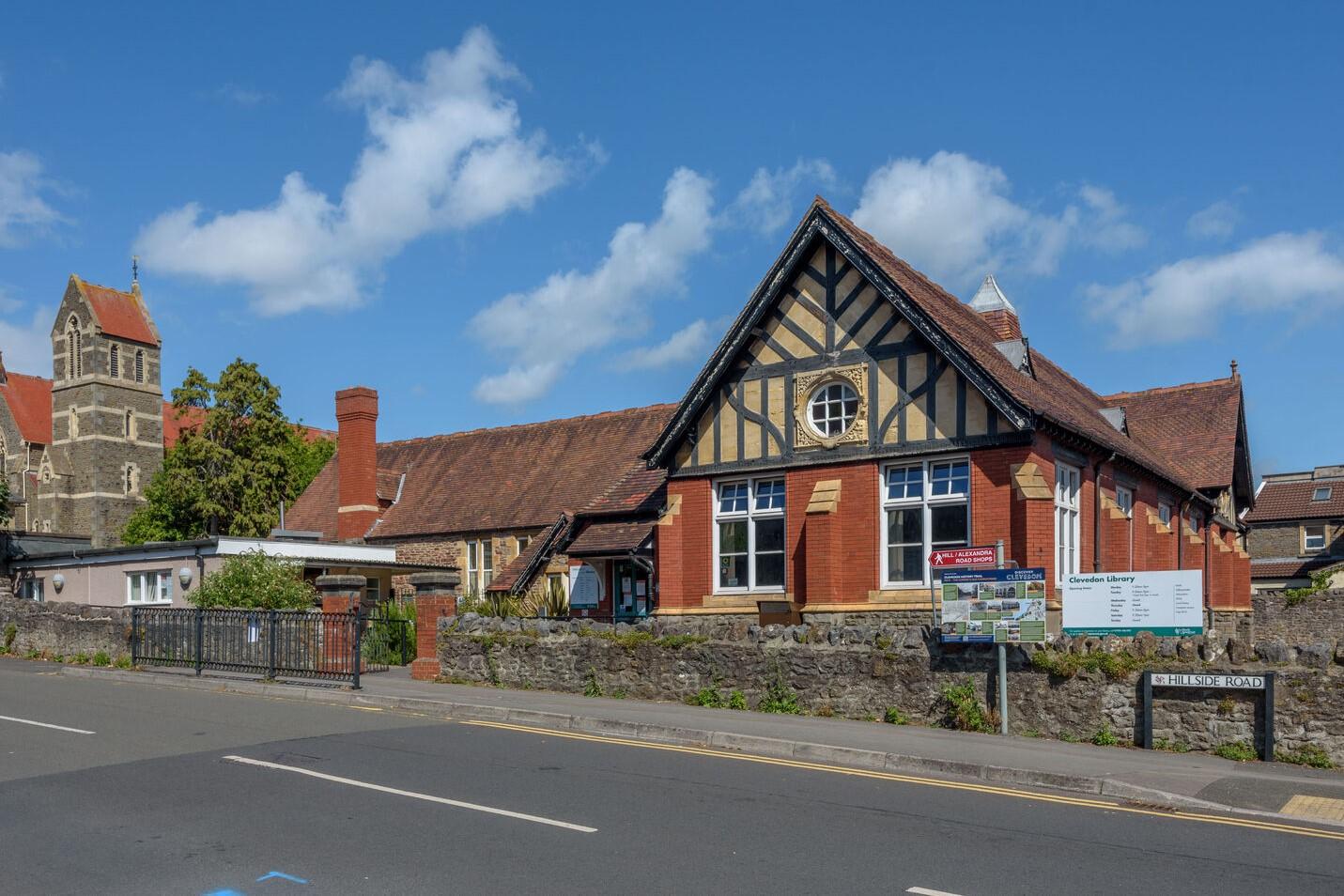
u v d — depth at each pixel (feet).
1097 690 46.50
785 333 70.23
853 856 28.14
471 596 103.30
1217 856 29.04
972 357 61.82
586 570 93.56
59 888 25.26
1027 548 59.57
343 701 57.88
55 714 51.62
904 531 65.21
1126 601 47.60
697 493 73.15
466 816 31.76
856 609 64.64
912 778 39.73
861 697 51.67
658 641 57.67
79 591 100.53
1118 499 75.31
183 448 181.57
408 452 138.82
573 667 60.44
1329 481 185.37
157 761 40.19
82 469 263.90
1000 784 38.81
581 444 120.67
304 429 227.40
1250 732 43.39
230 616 66.18
